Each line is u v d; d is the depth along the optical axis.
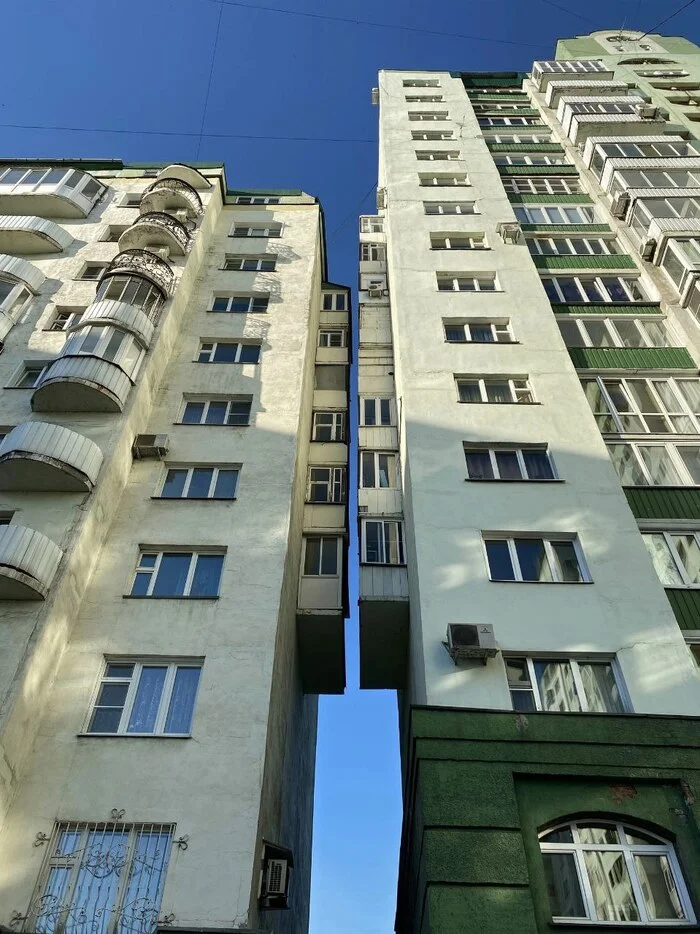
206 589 12.84
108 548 13.20
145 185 25.44
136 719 10.79
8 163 26.47
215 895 8.63
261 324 20.00
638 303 19.61
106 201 24.42
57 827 9.34
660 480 14.89
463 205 24.33
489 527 12.87
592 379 17.28
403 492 15.78
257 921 9.22
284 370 18.22
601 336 18.86
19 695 9.83
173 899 8.59
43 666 10.65
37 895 8.67
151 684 11.28
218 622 11.95
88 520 12.58
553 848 8.69
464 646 10.51
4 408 15.41
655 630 11.12
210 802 9.55
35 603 11.02
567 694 10.57
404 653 14.60
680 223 20.83
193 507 14.15
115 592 12.41
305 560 16.64
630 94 33.44
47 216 23.23
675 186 23.34
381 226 28.16
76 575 12.02
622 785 9.14
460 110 32.12
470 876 8.08
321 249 26.86
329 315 25.55
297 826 15.92
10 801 9.47
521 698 10.48
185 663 11.49
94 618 11.93
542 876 8.27
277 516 14.00
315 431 20.56
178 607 12.18
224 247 23.83
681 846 8.55
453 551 12.41
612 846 8.73
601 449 14.51
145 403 16.11
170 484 15.01
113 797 9.58
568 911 8.13
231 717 10.59
